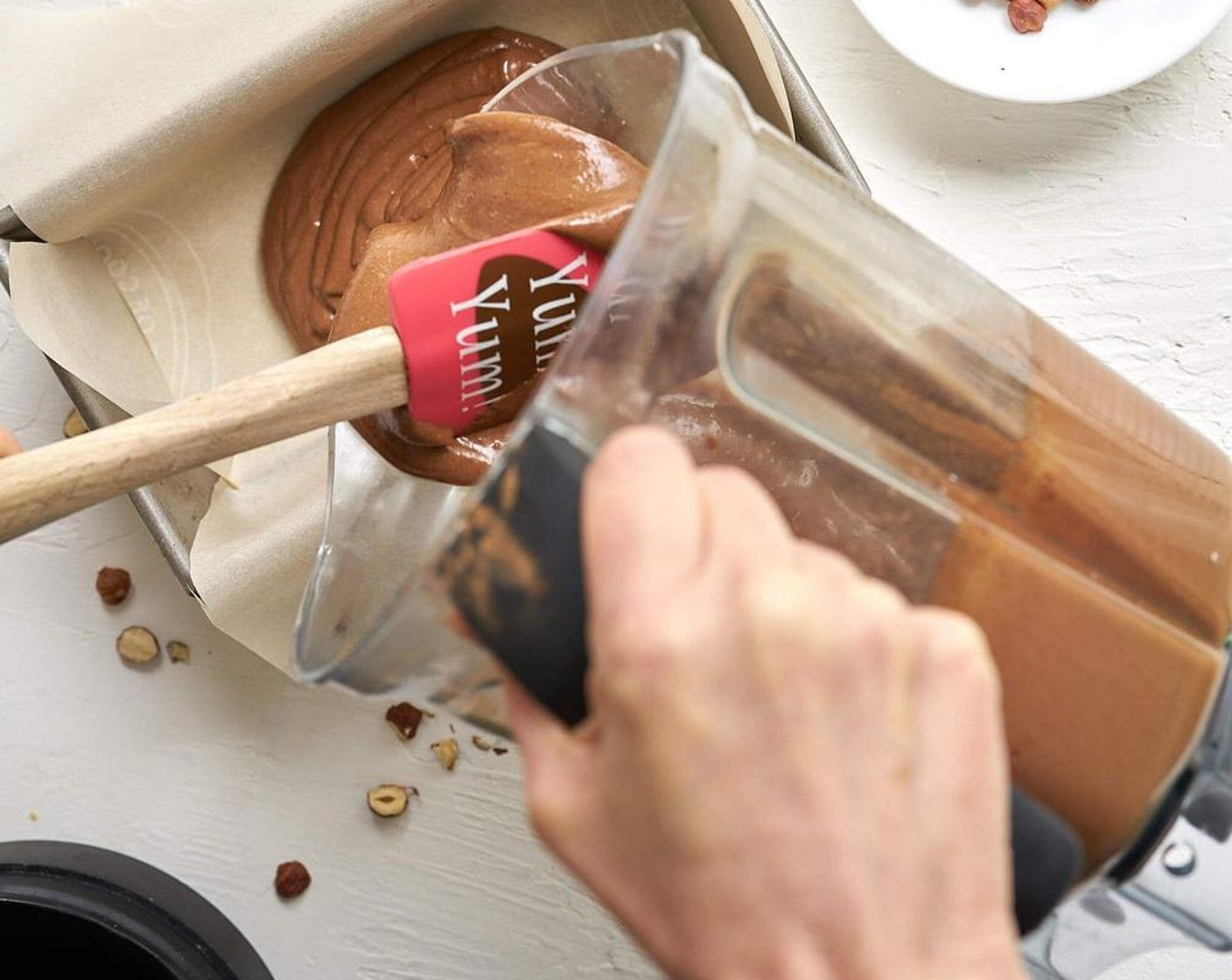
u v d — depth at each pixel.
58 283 0.83
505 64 0.88
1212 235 0.91
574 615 0.44
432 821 0.91
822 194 0.55
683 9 0.86
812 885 0.37
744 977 0.38
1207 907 0.57
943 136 0.92
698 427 0.54
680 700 0.37
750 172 0.51
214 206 0.89
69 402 0.93
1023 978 0.40
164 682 0.92
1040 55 0.88
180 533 0.83
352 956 0.91
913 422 0.54
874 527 0.54
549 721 0.44
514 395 0.72
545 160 0.68
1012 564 0.53
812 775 0.37
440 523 0.71
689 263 0.48
